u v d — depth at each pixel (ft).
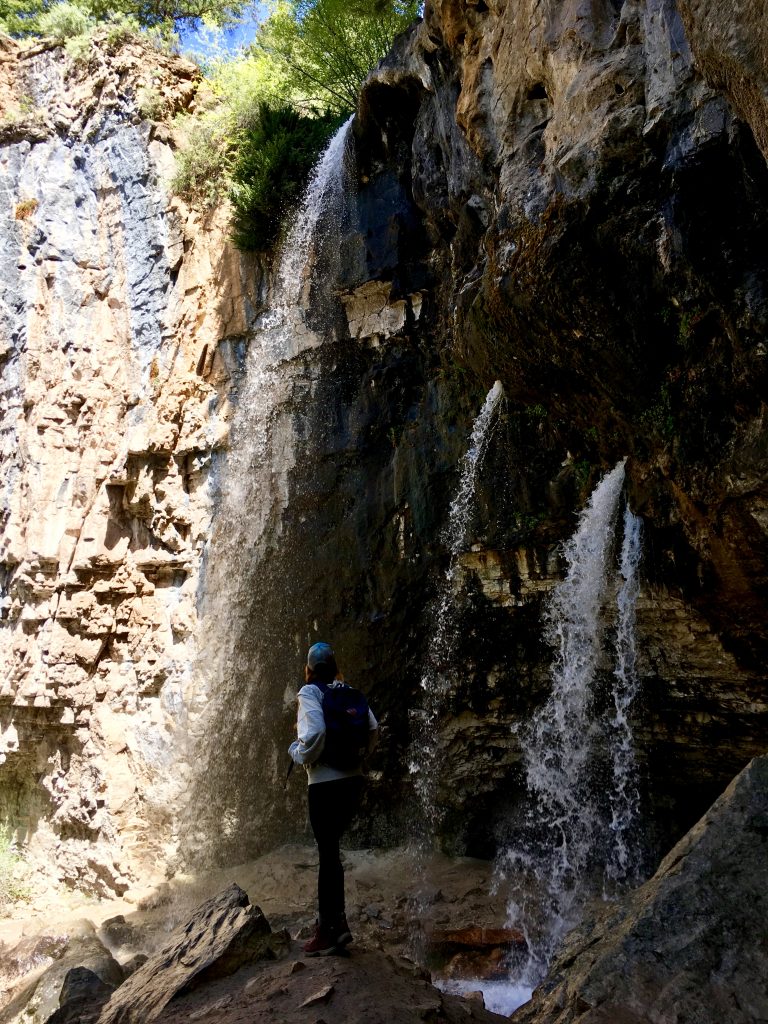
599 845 30.27
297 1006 13.12
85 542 49.62
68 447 52.24
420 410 38.04
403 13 50.03
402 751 36.58
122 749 46.47
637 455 24.13
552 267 21.91
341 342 41.78
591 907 27.76
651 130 19.69
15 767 52.19
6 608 52.75
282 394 44.16
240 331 46.85
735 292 18.08
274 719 40.55
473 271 29.50
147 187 52.60
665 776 29.55
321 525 40.96
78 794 47.19
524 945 26.25
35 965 32.63
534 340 24.30
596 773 30.81
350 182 41.75
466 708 34.63
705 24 14.60
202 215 50.16
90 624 49.03
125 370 51.83
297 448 42.88
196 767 42.96
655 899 12.79
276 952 16.01
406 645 36.60
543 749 32.35
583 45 22.66
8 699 50.85
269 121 47.14
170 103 53.83
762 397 18.35
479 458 33.40
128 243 53.16
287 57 55.47
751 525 20.24
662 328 20.71
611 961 12.09
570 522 29.55
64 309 54.13
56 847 48.29
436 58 33.30
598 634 29.43
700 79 18.57
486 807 34.22
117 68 54.65
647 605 26.58
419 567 36.42
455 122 31.86
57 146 56.65
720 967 11.62
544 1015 12.59
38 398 53.42
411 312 39.22
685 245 18.79
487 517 32.81
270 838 39.17
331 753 14.94
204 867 40.78
